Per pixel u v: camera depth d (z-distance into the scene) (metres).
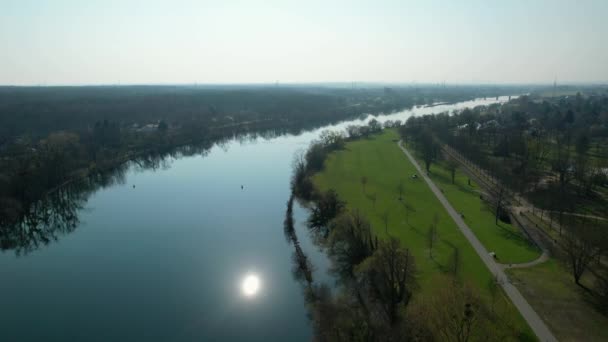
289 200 152.75
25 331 83.00
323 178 173.50
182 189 180.25
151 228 137.25
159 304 91.88
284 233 127.69
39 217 148.12
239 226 135.75
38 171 154.00
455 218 123.62
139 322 85.25
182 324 84.31
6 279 105.31
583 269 82.38
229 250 118.00
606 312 73.00
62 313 89.25
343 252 100.25
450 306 64.56
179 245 122.88
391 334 62.88
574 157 188.62
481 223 119.00
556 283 83.19
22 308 91.56
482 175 178.50
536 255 96.94
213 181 191.50
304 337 78.12
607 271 87.25
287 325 82.25
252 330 81.19
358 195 149.88
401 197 146.25
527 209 131.25
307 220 134.00
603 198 139.38
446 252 99.25
